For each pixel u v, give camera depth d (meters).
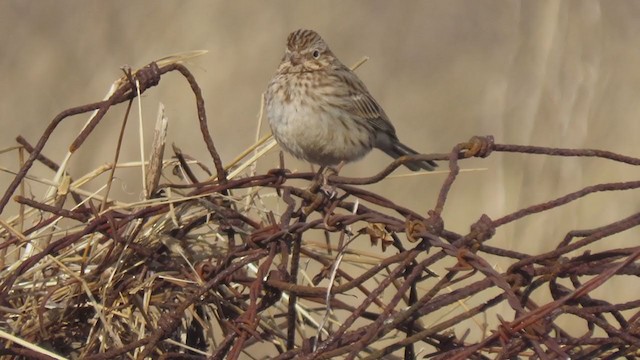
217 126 17.36
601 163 15.68
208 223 7.34
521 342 6.06
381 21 22.33
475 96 20.84
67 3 19.91
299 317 7.56
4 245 7.06
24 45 19.42
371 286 12.00
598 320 6.32
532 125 16.31
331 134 11.12
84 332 7.16
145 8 19.39
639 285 13.55
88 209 7.45
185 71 7.12
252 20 19.42
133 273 7.19
